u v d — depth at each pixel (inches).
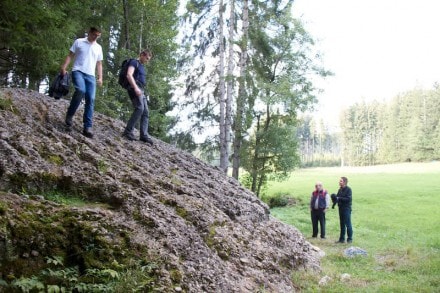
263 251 242.7
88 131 257.0
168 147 370.9
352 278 251.8
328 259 314.0
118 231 168.7
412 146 2812.5
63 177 187.0
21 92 278.5
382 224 574.6
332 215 685.3
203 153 842.2
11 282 124.4
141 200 198.2
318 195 471.2
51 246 145.1
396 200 869.2
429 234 483.2
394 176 1587.1
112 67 653.9
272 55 724.0
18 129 206.5
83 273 145.1
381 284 236.2
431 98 2802.7
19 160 176.7
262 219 311.4
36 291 127.7
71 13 401.7
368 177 1578.5
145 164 267.7
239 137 762.8
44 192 176.1
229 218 258.4
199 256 188.2
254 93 728.3
